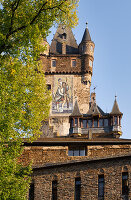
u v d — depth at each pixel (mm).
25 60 25328
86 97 65938
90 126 63812
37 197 30484
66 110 64875
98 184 29859
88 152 33469
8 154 23172
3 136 22578
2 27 24344
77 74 67312
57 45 72438
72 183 30281
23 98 25031
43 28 25609
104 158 29906
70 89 66312
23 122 25297
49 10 25359
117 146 33344
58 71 67062
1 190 21594
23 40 24531
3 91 22891
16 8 24266
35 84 30234
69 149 33906
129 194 28641
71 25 26766
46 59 67938
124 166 29422
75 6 26203
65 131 63438
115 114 63469
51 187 30609
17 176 24047
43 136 53094
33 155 33219
